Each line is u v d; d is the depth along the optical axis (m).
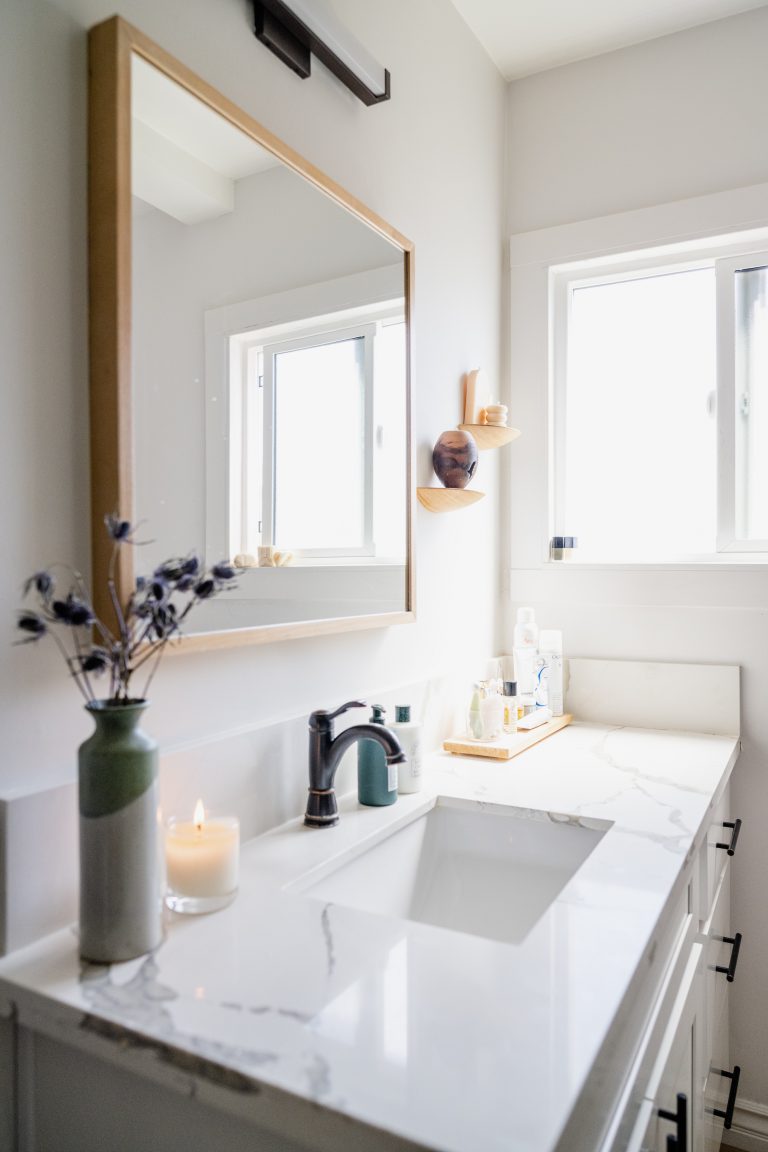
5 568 0.80
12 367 0.81
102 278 0.87
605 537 2.12
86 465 0.89
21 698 0.82
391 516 1.45
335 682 1.34
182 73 0.96
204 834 0.89
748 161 1.86
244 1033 0.63
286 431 1.16
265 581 1.12
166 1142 0.68
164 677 0.99
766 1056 1.82
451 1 1.80
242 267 1.07
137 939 0.76
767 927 1.82
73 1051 0.74
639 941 0.80
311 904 0.89
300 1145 0.61
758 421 1.94
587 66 2.04
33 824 0.80
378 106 1.50
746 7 1.85
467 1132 0.52
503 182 2.12
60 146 0.86
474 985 0.71
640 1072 0.82
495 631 2.07
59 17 0.86
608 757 1.61
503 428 1.83
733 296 1.93
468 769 1.51
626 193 1.99
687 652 1.91
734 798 1.85
